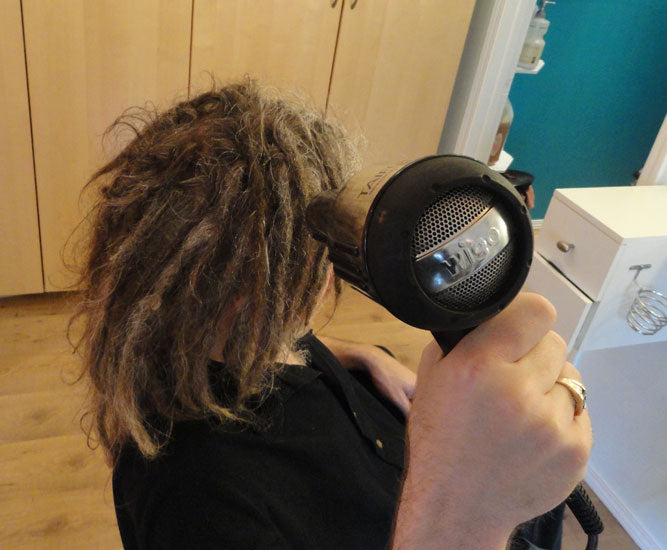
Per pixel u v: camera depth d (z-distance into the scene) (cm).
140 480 55
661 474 153
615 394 165
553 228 141
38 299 207
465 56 220
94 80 174
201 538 52
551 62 267
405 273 31
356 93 204
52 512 146
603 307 134
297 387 65
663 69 283
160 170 50
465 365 35
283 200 49
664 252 128
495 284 34
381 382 89
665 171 153
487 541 36
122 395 53
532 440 33
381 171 34
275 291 51
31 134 176
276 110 54
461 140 228
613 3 259
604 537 161
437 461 35
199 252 48
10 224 188
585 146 297
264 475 58
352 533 63
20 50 163
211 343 52
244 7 177
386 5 190
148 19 170
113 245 51
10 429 163
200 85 184
